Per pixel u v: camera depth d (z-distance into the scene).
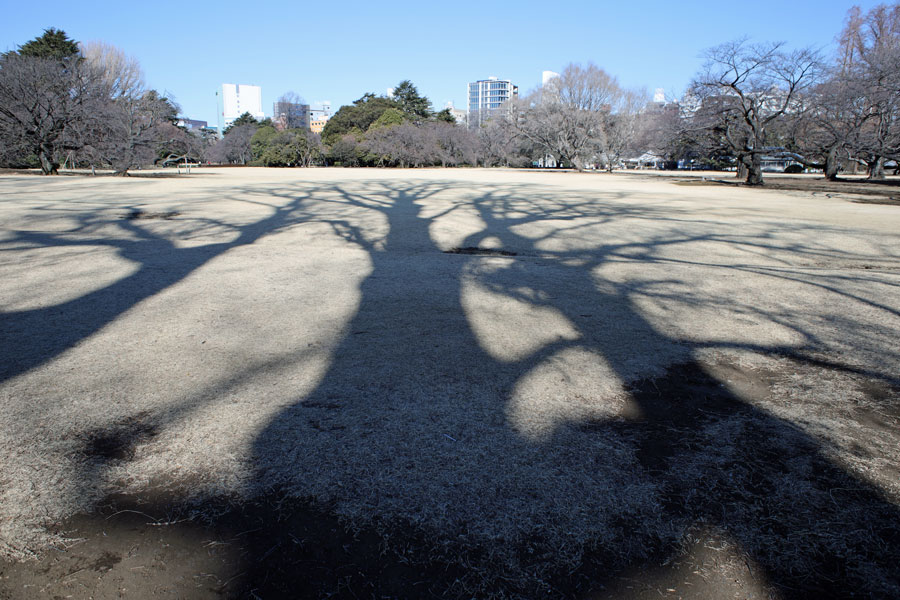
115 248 7.45
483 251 7.82
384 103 75.44
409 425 2.65
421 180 27.89
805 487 2.22
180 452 2.40
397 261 6.81
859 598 1.68
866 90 23.39
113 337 3.86
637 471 2.31
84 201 14.55
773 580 1.75
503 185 24.88
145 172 39.56
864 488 2.22
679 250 8.14
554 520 2.00
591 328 4.23
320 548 1.86
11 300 4.80
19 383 3.07
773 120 28.28
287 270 6.16
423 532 1.94
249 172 40.84
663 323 4.39
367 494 2.13
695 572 1.78
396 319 4.35
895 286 5.80
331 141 68.19
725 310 4.80
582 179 34.41
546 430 2.63
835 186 27.30
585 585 1.71
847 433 2.66
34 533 1.91
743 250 8.25
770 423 2.75
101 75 31.02
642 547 1.88
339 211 12.69
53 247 7.48
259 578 1.73
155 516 2.00
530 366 3.42
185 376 3.20
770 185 28.28
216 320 4.28
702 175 45.56
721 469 2.34
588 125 51.69
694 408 2.90
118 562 1.79
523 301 5.00
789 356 3.69
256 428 2.61
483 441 2.52
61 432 2.55
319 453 2.41
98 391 2.98
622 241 8.96
